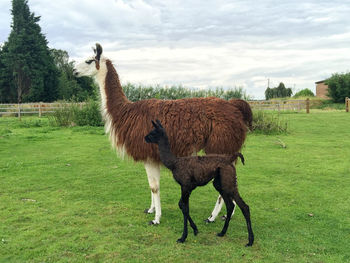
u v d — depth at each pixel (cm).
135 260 351
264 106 2469
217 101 471
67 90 4412
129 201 556
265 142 1123
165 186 648
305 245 386
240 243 395
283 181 659
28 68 3844
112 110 516
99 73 539
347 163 800
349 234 416
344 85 3189
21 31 3856
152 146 453
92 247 383
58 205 531
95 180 686
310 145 1055
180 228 443
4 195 581
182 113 457
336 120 1761
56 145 1097
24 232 423
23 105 2362
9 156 919
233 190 388
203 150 461
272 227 442
